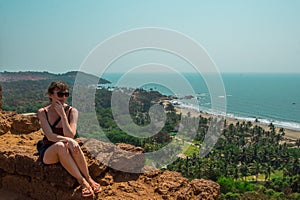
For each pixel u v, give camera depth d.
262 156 54.06
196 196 4.86
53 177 4.63
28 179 4.96
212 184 5.13
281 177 46.66
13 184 5.11
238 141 58.34
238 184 38.34
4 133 6.33
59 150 4.43
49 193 4.70
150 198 4.53
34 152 5.14
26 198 4.91
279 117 107.69
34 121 6.69
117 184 4.93
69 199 4.47
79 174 4.47
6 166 5.12
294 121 99.62
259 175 48.50
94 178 4.87
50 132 4.63
